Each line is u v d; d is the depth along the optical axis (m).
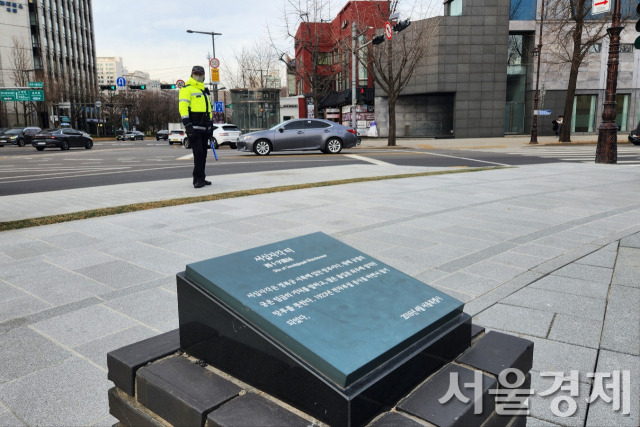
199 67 9.02
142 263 4.53
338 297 1.65
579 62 26.44
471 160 16.39
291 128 19.80
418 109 40.41
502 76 38.38
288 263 1.82
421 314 1.63
